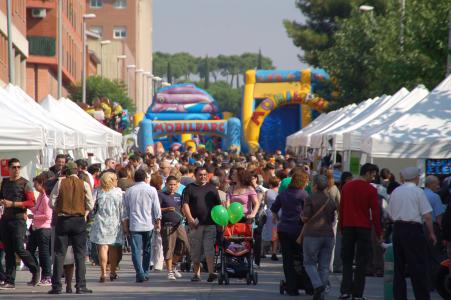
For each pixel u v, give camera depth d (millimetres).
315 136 56750
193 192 29906
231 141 110125
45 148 35469
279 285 29109
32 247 30203
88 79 136625
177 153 66438
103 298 25953
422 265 23422
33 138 34375
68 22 130375
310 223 25422
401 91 53031
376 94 76875
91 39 192625
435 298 27109
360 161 43344
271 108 102250
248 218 29656
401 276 23703
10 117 34531
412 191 23516
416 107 38781
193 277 30516
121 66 199000
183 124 110562
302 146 71625
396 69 61688
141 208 30469
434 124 37781
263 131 110562
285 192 26766
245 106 105250
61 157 35469
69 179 27281
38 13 114625
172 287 28891
